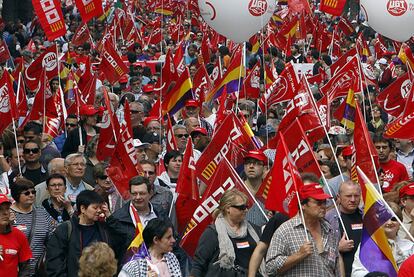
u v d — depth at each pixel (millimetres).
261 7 44031
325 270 23609
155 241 23781
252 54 68312
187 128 38719
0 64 66625
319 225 23891
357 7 133000
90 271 21391
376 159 29344
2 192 27578
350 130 42062
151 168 30297
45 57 51094
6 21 124562
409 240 25141
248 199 25781
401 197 26359
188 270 28922
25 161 33969
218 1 43938
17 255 25438
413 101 35719
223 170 27188
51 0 48750
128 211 27125
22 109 45250
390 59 77938
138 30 94000
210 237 24906
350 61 46812
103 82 57969
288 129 28328
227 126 30531
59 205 28875
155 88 52938
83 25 77562
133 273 23297
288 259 23391
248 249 24922
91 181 33594
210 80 51156
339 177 30875
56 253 25609
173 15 110000
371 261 22906
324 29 88438
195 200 29172
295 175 24859
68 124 42312
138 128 40156
